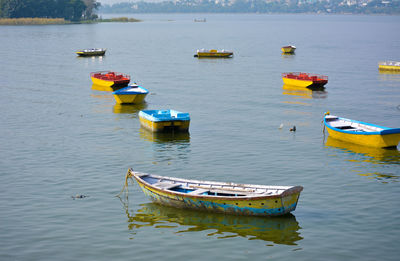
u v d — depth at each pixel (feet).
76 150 148.56
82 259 86.53
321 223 98.58
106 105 218.79
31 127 177.06
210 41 624.59
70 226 98.68
